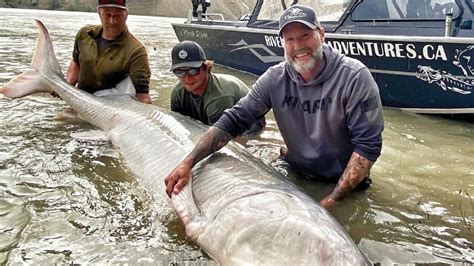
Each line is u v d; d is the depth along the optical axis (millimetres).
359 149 1314
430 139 2002
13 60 3646
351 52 2539
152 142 1617
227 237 1045
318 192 1436
